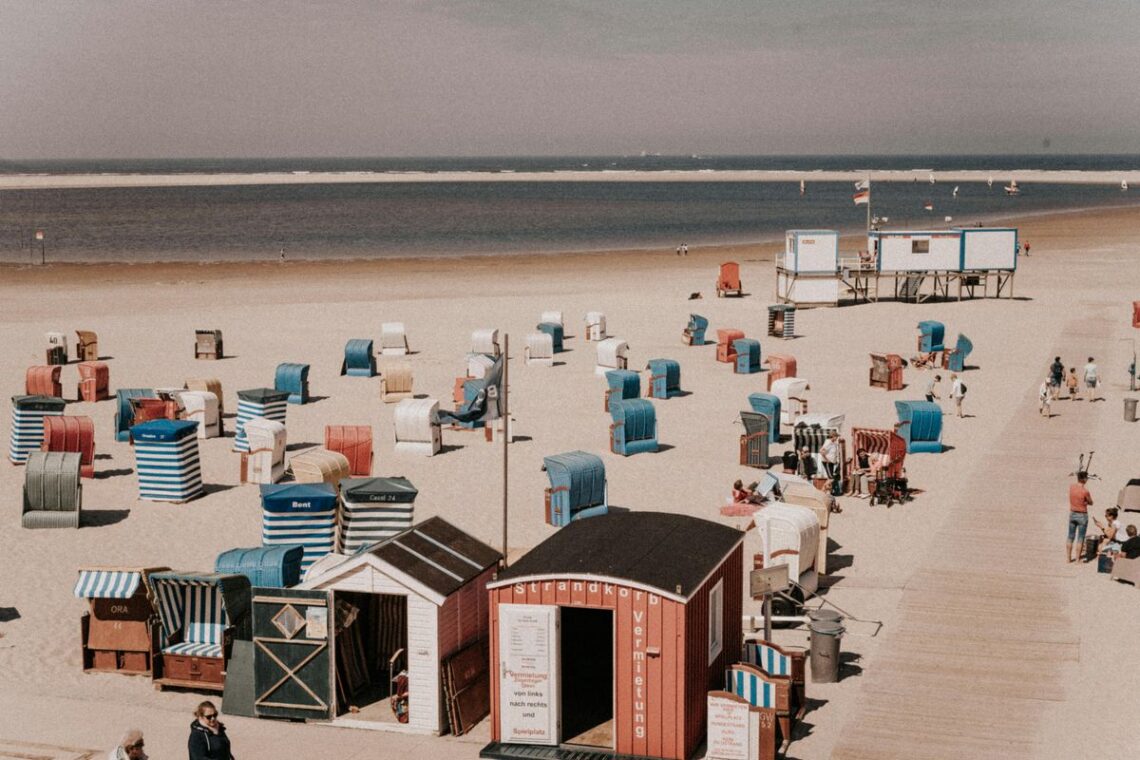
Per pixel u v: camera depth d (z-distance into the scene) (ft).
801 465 97.19
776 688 51.44
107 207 613.93
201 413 117.80
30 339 179.42
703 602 51.90
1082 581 73.31
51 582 74.79
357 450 99.40
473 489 97.66
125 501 94.79
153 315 206.90
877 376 139.54
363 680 58.03
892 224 476.54
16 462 108.06
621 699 50.44
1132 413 120.98
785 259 222.07
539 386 143.43
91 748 51.16
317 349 170.50
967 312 207.00
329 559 58.90
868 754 50.72
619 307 217.15
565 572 50.78
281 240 401.29
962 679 58.80
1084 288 241.96
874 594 71.46
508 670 51.34
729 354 159.43
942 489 96.07
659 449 111.34
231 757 45.19
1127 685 57.77
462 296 234.58
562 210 601.21
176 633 59.31
